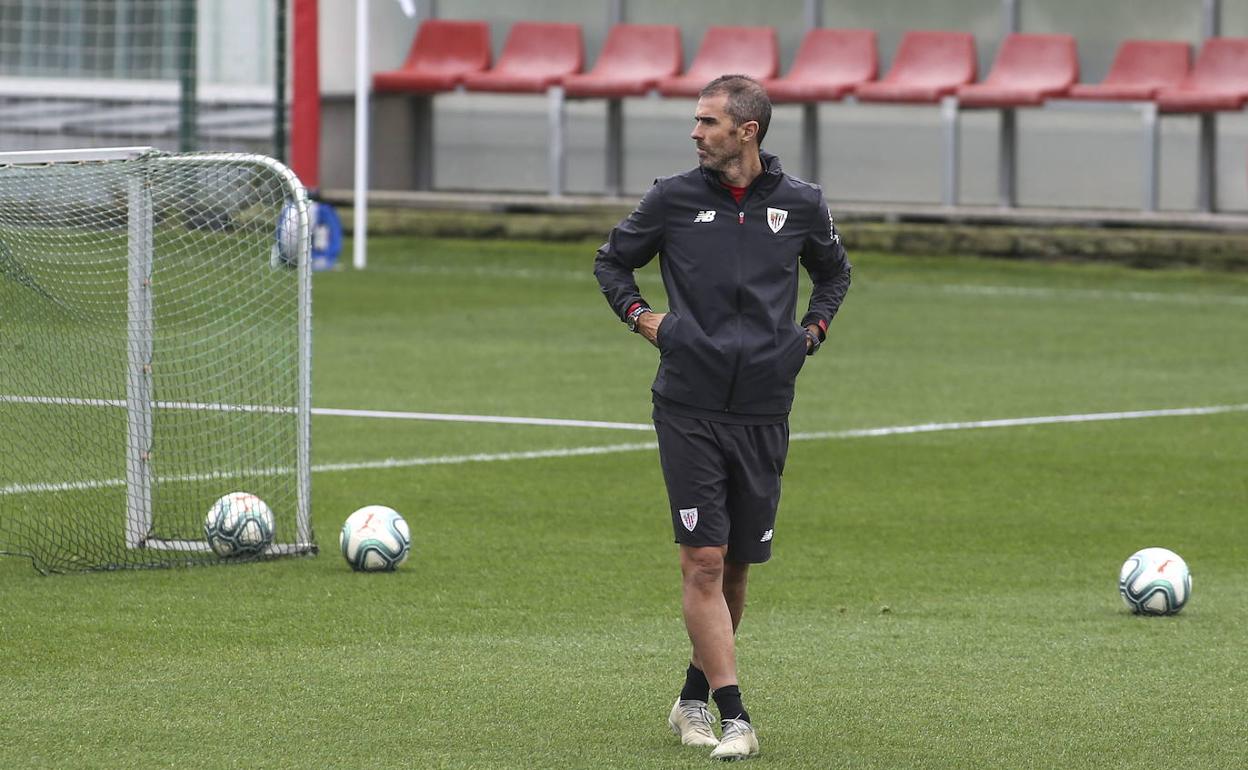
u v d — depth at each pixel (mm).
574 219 78562
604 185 84938
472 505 31656
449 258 74000
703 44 81625
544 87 80250
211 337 34844
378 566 26250
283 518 29828
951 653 22125
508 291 65438
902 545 28969
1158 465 36500
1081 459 37062
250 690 19984
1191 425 41438
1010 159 79875
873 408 43469
